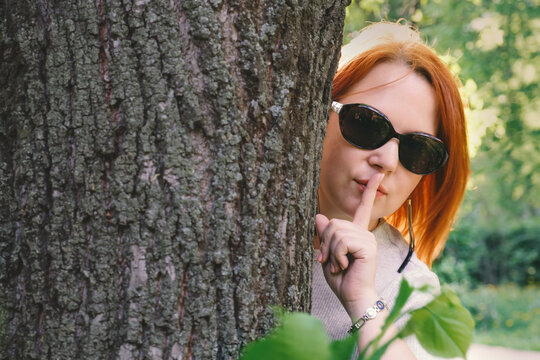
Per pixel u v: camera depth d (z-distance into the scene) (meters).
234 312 1.13
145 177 1.09
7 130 1.13
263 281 1.18
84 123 1.09
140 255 1.09
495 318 11.37
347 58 1.92
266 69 1.16
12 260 1.11
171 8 1.09
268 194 1.18
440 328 0.67
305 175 1.25
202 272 1.11
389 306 1.73
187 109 1.10
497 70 9.67
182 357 1.09
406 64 1.75
